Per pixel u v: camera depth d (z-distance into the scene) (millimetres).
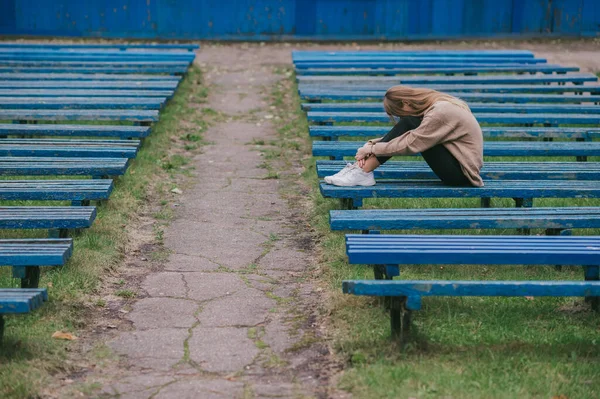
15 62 12859
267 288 5375
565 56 16172
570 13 17859
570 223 5461
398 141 5934
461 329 4578
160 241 6270
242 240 6328
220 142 9680
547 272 5523
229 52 16516
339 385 3988
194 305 5086
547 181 6453
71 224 5488
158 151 8859
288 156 9008
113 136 8852
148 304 5102
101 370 4223
